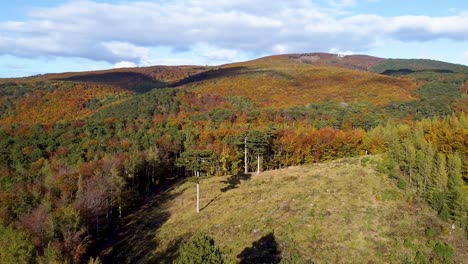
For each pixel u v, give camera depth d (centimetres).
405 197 5141
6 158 8700
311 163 8925
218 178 8244
